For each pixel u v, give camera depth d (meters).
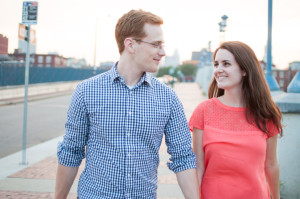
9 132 8.56
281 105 3.39
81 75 35.94
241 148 1.74
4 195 3.79
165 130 1.70
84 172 1.63
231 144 1.74
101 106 1.55
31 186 4.14
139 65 1.60
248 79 1.81
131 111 1.54
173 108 1.66
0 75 21.36
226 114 1.85
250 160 1.73
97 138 1.57
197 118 1.91
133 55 1.60
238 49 1.81
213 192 1.75
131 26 1.57
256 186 1.72
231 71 1.82
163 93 1.64
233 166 1.73
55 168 5.05
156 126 1.59
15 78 23.16
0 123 10.15
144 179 1.57
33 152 6.25
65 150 1.63
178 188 4.04
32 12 5.23
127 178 1.52
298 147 3.38
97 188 1.55
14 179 4.45
